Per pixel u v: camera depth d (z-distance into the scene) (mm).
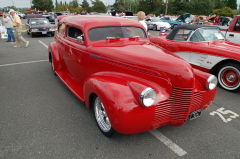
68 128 3139
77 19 4078
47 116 3492
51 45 5250
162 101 2516
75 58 3932
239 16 6719
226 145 2791
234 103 4133
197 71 3082
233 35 6848
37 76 5625
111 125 2494
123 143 2795
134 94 2398
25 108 3771
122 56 2943
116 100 2373
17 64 6840
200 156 2570
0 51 8922
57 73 4828
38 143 2781
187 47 5457
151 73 2652
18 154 2570
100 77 2854
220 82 4965
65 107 3830
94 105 3031
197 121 3391
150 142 2824
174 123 2684
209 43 5340
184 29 5691
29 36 14406
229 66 4652
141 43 3637
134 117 2348
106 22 3748
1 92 4496
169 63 2596
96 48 3336
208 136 2984
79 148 2689
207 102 2953
